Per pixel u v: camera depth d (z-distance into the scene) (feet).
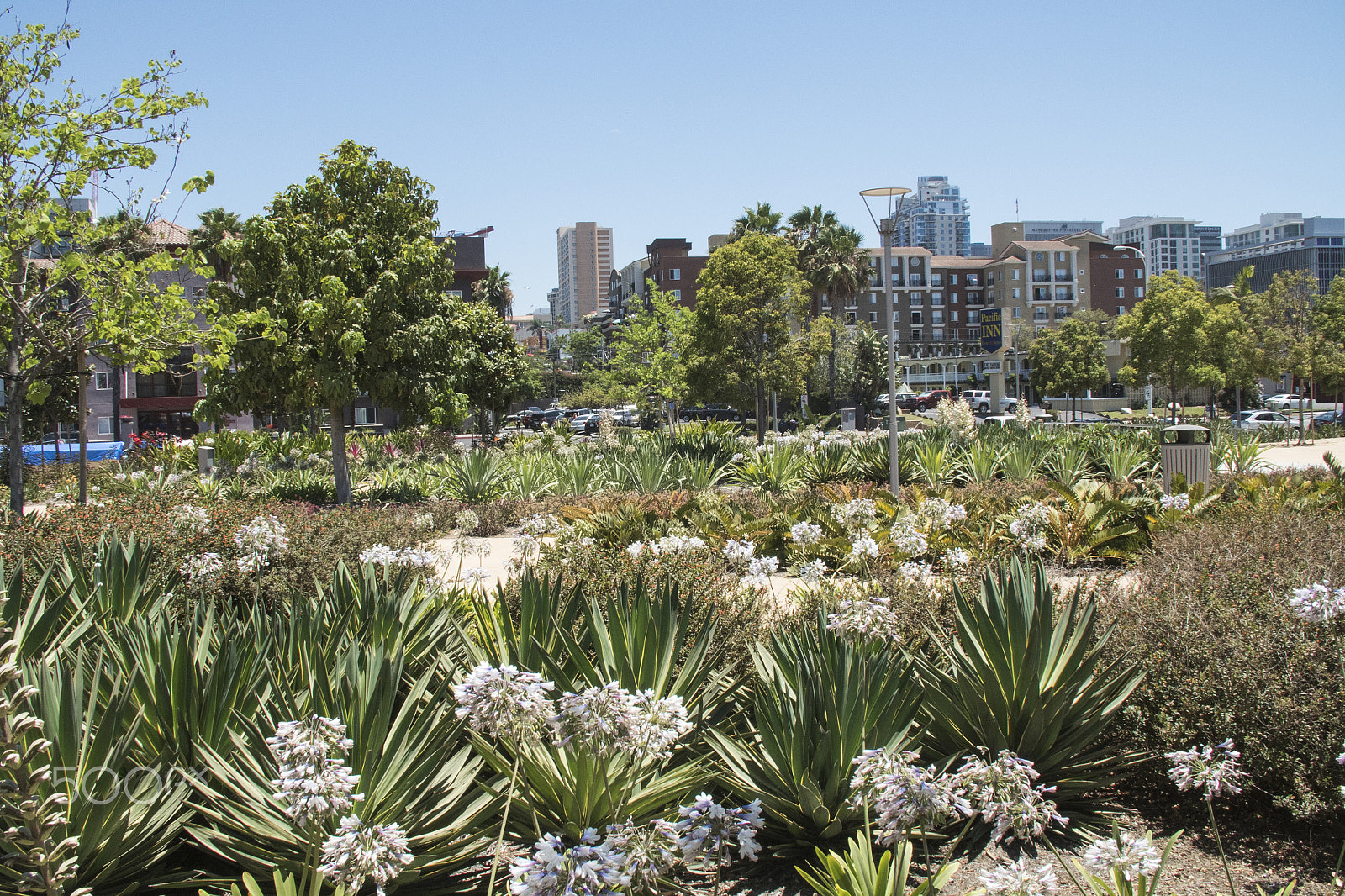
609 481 64.08
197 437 88.89
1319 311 106.52
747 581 23.50
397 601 17.57
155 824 11.87
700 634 16.16
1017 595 15.65
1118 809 14.47
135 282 43.80
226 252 58.95
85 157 41.52
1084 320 202.49
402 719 12.80
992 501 39.40
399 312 61.46
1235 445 66.44
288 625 16.92
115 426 147.84
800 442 75.92
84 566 21.77
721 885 12.60
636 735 10.23
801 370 91.09
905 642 18.78
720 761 14.29
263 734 12.56
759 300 92.22
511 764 13.10
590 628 16.35
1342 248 460.14
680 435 98.12
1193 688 14.85
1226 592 19.27
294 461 90.17
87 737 12.00
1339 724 13.19
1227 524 30.30
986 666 14.70
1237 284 144.97
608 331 412.98
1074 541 33.27
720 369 90.63
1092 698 14.52
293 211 60.90
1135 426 102.12
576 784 12.03
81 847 11.12
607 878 8.27
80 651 15.10
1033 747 14.21
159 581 22.39
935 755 15.06
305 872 9.99
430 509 50.78
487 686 9.95
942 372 312.71
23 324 41.34
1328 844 13.24
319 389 58.13
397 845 9.44
